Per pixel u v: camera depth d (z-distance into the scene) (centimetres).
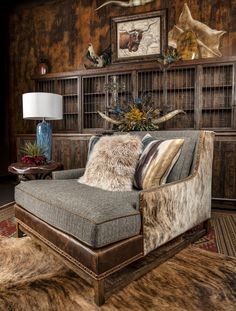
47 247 156
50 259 167
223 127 318
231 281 145
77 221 129
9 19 449
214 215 265
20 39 445
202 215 195
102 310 123
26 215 179
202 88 322
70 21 411
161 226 149
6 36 448
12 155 460
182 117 344
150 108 279
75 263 132
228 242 196
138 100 278
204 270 155
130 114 268
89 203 135
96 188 175
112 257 125
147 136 207
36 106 272
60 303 127
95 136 237
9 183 432
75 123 409
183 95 342
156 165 171
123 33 378
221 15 331
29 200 172
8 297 131
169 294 134
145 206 139
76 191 163
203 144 194
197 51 342
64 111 412
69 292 135
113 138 199
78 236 129
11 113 458
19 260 167
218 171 294
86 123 391
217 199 297
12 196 347
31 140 391
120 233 128
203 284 142
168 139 194
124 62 378
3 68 448
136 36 371
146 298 131
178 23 350
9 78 455
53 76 393
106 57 379
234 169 287
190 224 179
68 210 136
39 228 162
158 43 360
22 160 247
